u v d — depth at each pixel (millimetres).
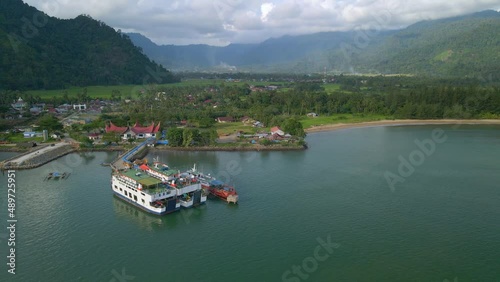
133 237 104750
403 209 121438
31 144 196125
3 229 107562
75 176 153750
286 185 143625
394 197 131500
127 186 125812
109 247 99312
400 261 92375
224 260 93438
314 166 169500
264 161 178625
